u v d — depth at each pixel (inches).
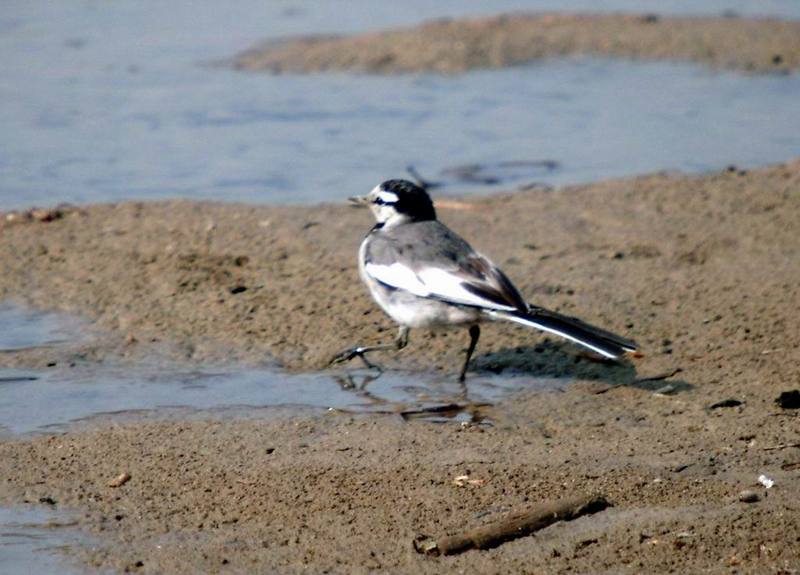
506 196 741.9
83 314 584.4
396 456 442.0
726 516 387.5
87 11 1227.9
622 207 717.9
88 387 511.2
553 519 387.9
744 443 446.3
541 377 521.0
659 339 548.7
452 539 375.9
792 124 875.4
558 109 919.0
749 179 756.6
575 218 703.1
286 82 989.8
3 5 1245.7
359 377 523.5
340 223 695.1
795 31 1081.4
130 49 1085.8
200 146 840.3
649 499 402.3
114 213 708.7
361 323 571.5
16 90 961.5
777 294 585.9
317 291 606.2
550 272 625.3
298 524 392.5
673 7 1183.6
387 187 554.3
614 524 385.7
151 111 914.7
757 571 355.9
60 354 542.9
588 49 1055.6
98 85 977.5
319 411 487.5
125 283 615.5
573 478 419.2
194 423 475.2
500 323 572.4
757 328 551.2
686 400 489.1
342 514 398.0
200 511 403.5
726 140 843.4
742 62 1018.1
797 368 510.0
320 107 924.6
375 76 1005.2
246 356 542.0
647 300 588.7
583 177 777.6
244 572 366.3
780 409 475.2
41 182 769.6
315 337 558.9
